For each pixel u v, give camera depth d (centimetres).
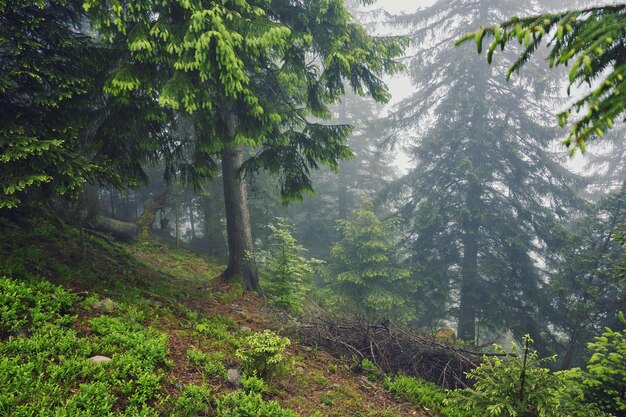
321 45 866
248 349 569
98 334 461
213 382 449
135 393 376
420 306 1770
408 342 772
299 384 538
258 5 809
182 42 590
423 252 1781
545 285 1595
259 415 400
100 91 676
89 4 509
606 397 492
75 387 360
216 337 596
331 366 638
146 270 952
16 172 485
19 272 532
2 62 535
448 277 1741
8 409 309
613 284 1193
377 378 650
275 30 588
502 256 1697
